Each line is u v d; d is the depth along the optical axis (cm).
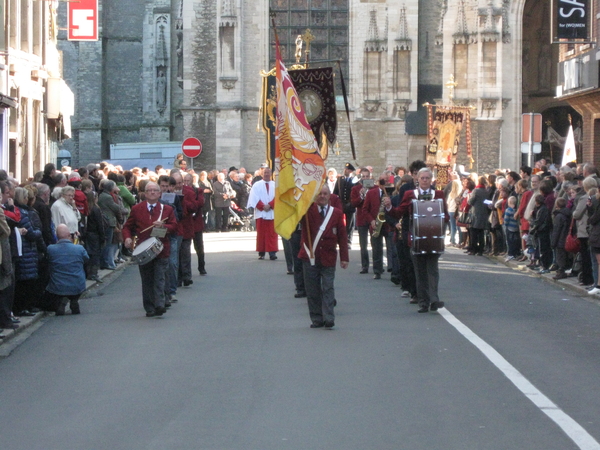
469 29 7219
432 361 1644
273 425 1237
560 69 4969
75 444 1166
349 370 1575
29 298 2214
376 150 7569
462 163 7262
